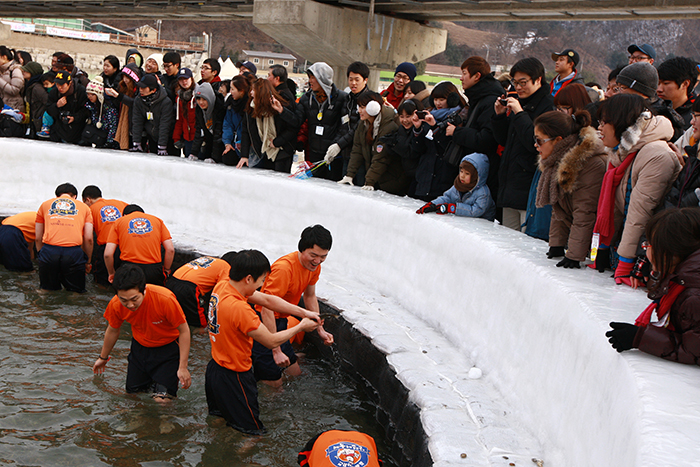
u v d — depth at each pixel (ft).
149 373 14.12
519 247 13.64
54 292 20.99
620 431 7.02
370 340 14.82
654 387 6.88
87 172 28.30
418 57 45.93
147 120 27.94
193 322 18.53
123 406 13.69
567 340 9.69
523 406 10.88
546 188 12.11
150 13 60.90
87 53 198.80
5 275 22.49
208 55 220.02
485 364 12.85
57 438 12.21
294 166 37.91
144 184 27.04
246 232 23.84
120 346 16.83
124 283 12.80
